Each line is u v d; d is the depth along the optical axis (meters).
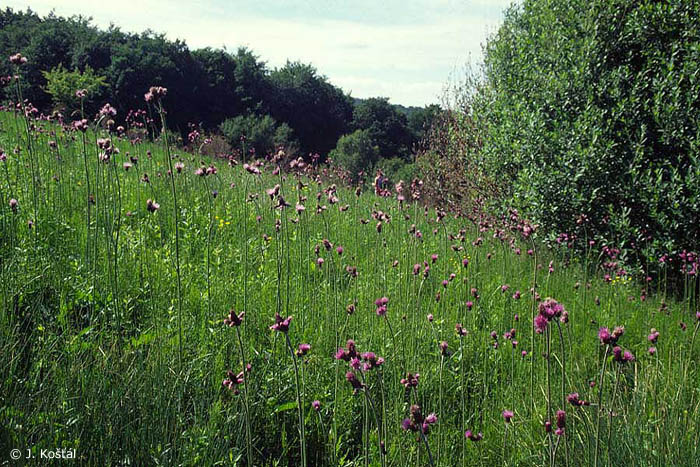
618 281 7.27
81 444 2.40
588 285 6.85
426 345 4.22
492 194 10.56
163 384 2.82
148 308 3.86
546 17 9.13
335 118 77.75
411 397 3.40
